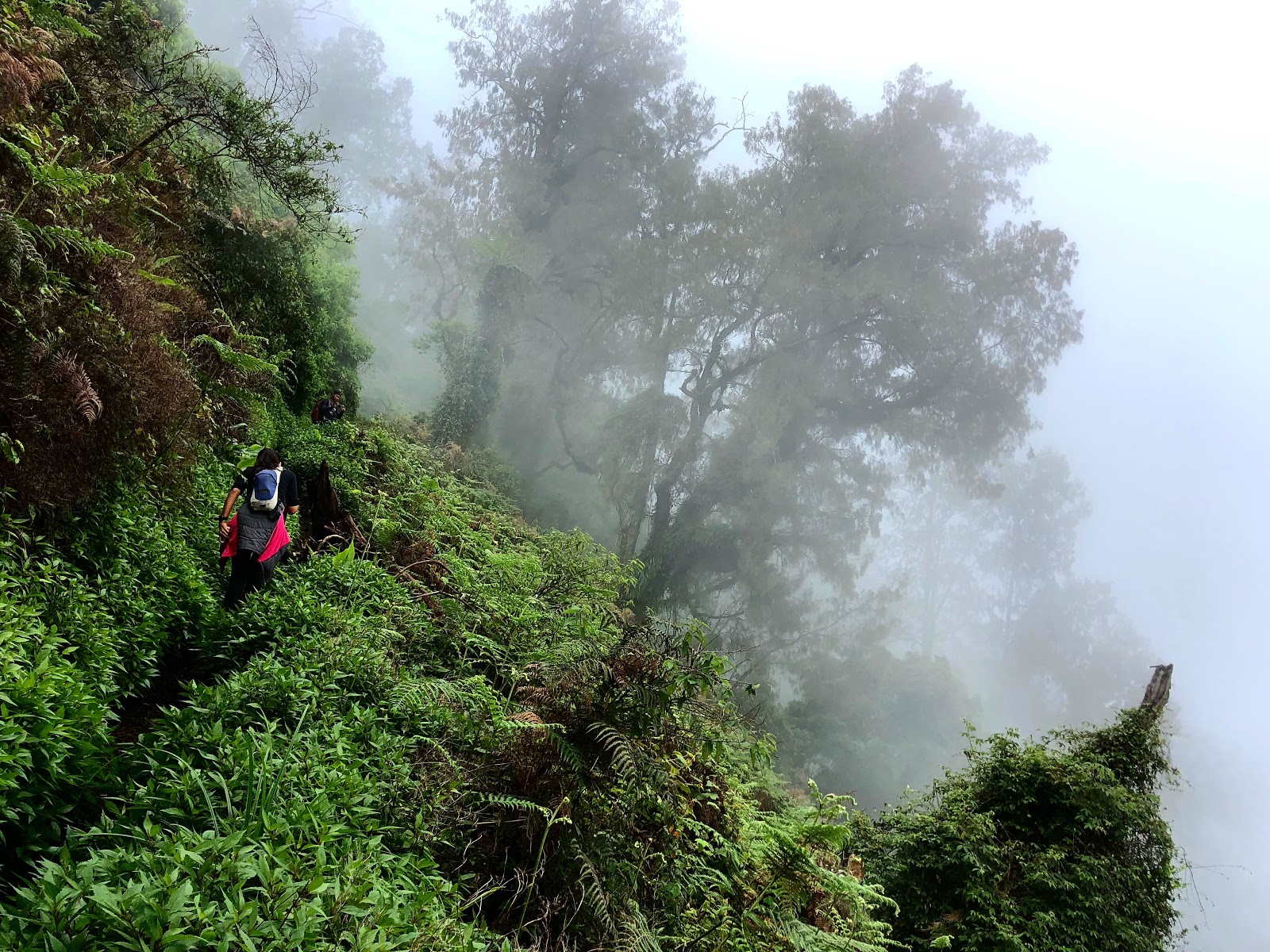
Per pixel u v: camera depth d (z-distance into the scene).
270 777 3.40
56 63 6.22
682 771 5.43
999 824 9.39
